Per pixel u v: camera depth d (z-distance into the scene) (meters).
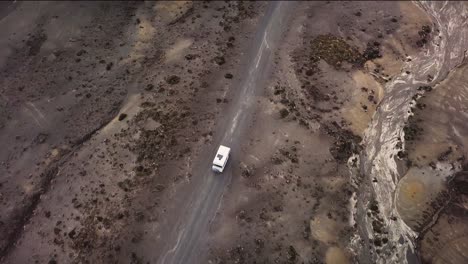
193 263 23.92
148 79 31.67
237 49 33.31
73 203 26.22
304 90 31.06
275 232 24.98
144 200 26.02
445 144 28.58
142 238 24.72
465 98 30.48
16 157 28.28
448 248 25.05
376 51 33.62
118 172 27.22
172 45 33.69
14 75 32.12
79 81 31.77
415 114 30.25
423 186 27.12
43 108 30.47
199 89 30.86
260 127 29.14
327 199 26.42
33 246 25.06
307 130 29.09
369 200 26.70
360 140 29.22
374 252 24.94
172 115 29.48
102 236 24.88
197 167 27.31
